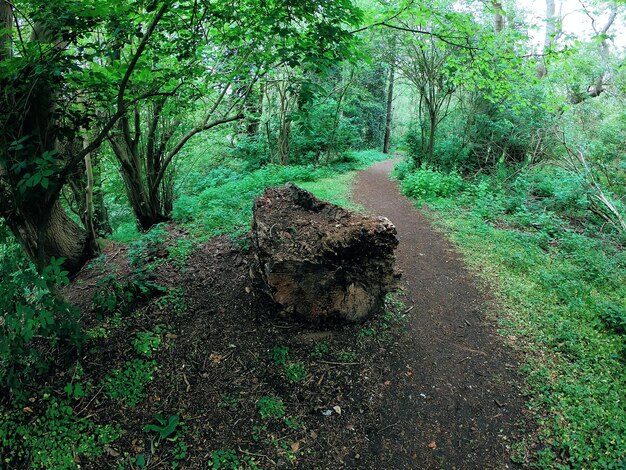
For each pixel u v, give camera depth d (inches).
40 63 125.2
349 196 410.9
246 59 204.4
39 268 167.0
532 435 136.7
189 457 129.0
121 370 157.2
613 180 386.9
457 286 234.4
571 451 128.8
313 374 159.0
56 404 142.6
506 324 196.9
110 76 150.9
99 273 235.8
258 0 149.2
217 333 176.1
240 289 201.9
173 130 334.6
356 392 153.3
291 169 501.4
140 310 187.6
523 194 384.5
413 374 163.3
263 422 140.7
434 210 374.3
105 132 150.3
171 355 165.0
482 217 348.2
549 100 354.3
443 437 138.4
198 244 253.8
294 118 126.7
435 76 452.1
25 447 133.3
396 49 463.5
